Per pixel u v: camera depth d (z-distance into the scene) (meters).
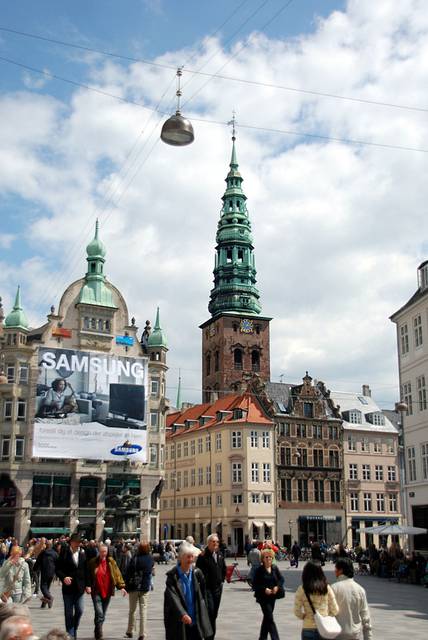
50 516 76.44
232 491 95.56
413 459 56.19
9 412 76.56
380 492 104.88
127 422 80.19
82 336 81.75
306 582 12.21
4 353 77.69
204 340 135.88
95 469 79.25
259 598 16.80
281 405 102.62
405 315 58.16
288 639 20.61
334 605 12.13
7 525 75.19
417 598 34.16
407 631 22.56
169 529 108.94
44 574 26.84
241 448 96.44
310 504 99.00
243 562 76.69
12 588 18.20
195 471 104.19
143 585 19.97
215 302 132.25
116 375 80.69
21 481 75.56
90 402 78.81
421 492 54.28
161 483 83.31
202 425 104.75
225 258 133.00
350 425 105.69
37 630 22.33
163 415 85.62
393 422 116.06
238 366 127.62
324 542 92.62
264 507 95.44
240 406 99.94
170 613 12.68
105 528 78.44
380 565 50.75
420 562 43.97
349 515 101.38
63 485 77.69
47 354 78.06
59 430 76.94
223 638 20.72
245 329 128.50
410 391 57.03
